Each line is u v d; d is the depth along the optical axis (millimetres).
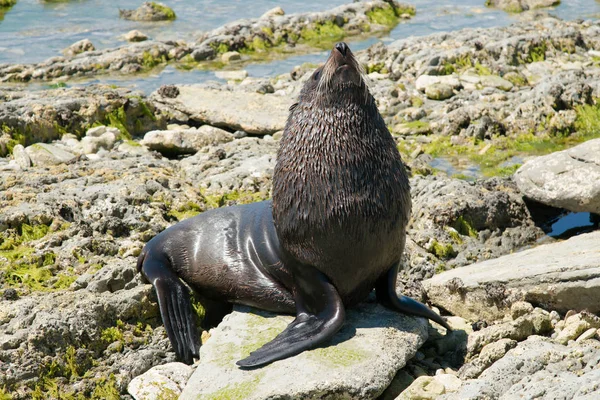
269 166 14469
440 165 16359
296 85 21906
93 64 25859
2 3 36031
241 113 18562
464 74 21750
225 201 13281
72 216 11680
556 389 6844
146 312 9383
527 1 36344
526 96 19219
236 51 28125
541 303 9156
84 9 35969
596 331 8281
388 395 7938
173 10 36094
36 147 15383
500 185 13383
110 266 9898
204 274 9586
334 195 8109
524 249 12266
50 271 10203
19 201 11852
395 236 8445
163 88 19625
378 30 31891
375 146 8344
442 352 8773
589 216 13016
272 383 7551
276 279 9047
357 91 8352
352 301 8805
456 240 12242
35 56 27672
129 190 12516
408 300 8820
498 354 7980
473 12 35469
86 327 8844
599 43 25406
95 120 17672
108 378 8570
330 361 7809
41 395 8211
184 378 8422
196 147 16656
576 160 12359
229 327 8836
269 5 37375
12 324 8727
